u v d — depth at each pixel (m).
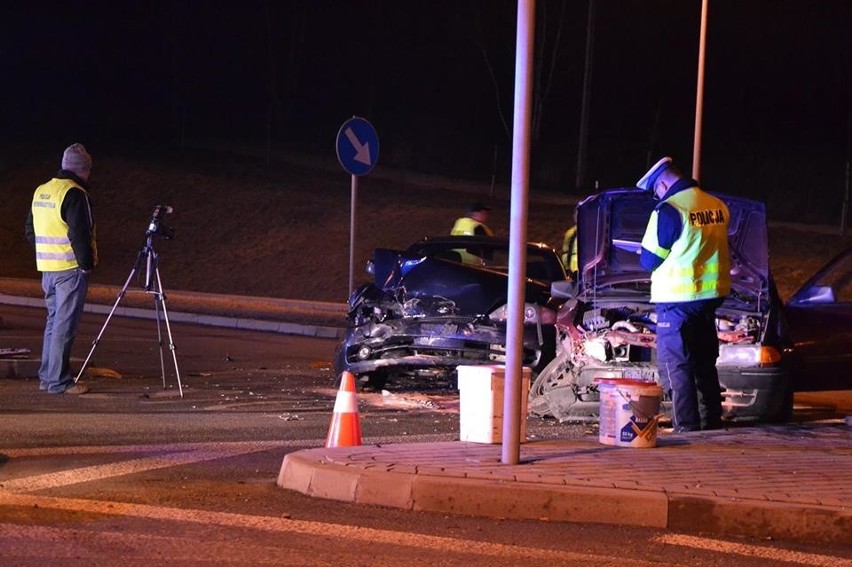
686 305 15.64
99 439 14.91
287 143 82.06
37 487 11.71
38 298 41.06
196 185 62.19
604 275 18.58
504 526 10.65
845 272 20.33
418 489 11.11
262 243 54.75
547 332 20.19
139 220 58.88
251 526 10.23
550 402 17.98
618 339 17.70
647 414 13.78
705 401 16.03
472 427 13.59
